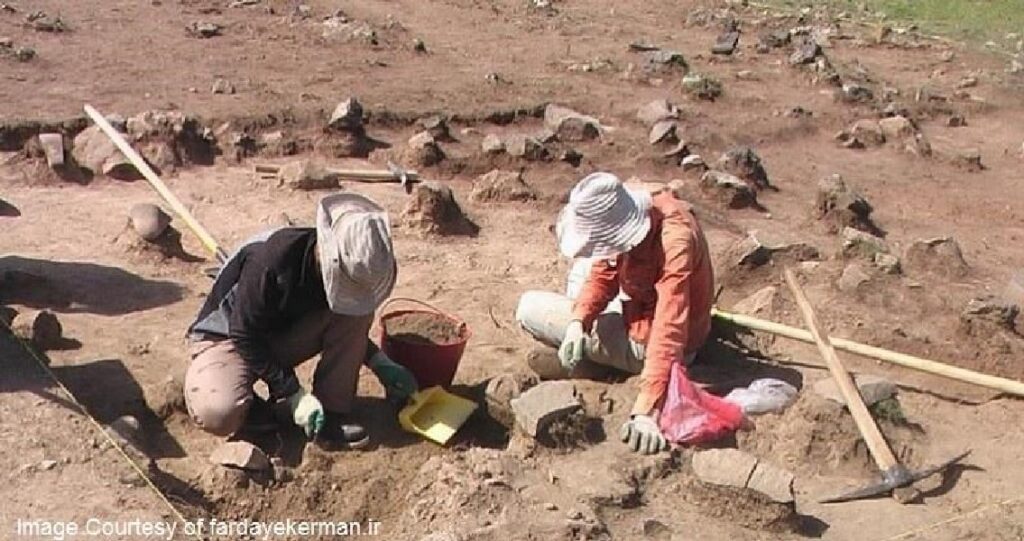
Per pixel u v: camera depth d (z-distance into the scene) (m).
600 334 6.12
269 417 5.67
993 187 10.34
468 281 7.46
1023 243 9.05
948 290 7.78
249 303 5.32
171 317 6.65
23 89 9.76
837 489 5.57
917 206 9.73
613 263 5.89
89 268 7.12
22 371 5.70
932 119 12.27
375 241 5.27
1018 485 5.65
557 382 5.80
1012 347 6.78
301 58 11.62
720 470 5.30
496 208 8.62
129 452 5.22
